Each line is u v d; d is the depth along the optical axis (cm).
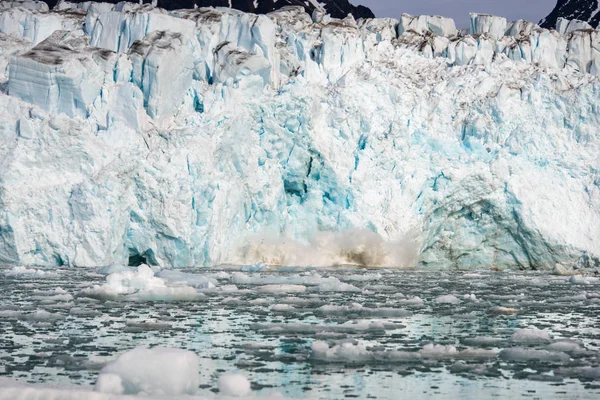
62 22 6944
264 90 6309
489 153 6444
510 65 6881
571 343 2575
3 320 3033
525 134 6462
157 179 5612
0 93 5878
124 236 5622
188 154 5728
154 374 1819
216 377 2111
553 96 6588
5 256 5422
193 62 6406
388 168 6306
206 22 6900
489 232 6353
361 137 6369
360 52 7006
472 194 6216
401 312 3353
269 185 6178
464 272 5866
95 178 5472
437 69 6969
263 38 6631
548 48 7156
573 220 6288
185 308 3453
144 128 5925
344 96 6406
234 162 6047
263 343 2605
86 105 5900
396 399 1934
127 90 5953
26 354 2378
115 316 3177
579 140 6538
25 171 5478
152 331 2812
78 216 5425
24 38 6775
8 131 5634
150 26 6550
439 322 3159
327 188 6278
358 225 6178
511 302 3891
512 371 2242
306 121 6159
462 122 6556
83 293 3816
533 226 6194
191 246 5675
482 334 2869
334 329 2920
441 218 6288
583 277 5088
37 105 5847
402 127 6353
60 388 1873
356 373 2194
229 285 4259
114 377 1814
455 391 2014
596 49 7206
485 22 7544
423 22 7675
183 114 6247
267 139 6222
